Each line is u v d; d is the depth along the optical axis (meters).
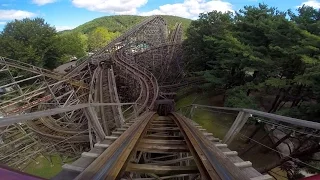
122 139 5.54
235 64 22.39
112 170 3.48
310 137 11.70
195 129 7.65
